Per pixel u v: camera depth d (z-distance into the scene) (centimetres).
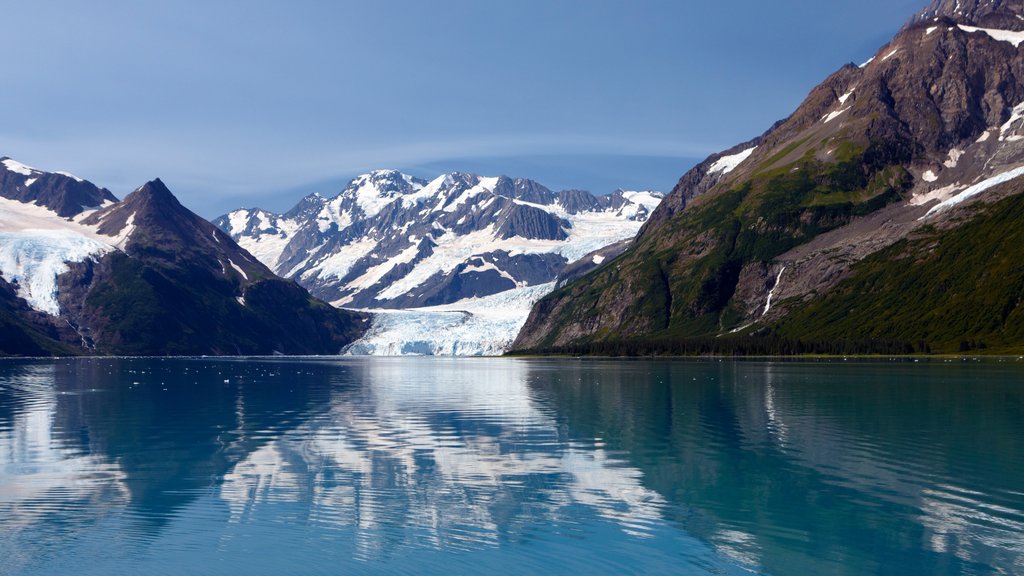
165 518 4112
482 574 3238
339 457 5912
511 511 4188
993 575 3209
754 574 3231
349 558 3450
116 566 3366
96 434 7450
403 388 13738
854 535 3750
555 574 3241
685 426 7519
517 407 9656
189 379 17550
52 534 3828
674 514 4131
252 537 3756
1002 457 5672
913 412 8481
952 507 4219
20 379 17562
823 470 5238
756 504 4312
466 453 6025
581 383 14150
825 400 9912
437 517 4091
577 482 4909
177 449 6431
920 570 3266
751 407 9181
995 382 12650
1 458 6025
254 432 7488
